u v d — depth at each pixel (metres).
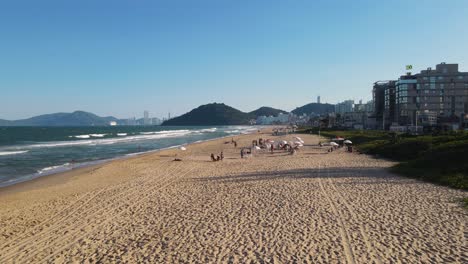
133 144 66.62
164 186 19.39
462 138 29.00
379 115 129.88
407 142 32.81
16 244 10.40
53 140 81.31
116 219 12.73
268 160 32.22
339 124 155.12
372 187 16.70
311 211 12.65
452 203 13.20
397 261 8.11
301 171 23.03
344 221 11.31
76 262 8.83
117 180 22.67
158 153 44.00
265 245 9.42
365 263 8.05
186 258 8.76
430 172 19.59
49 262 8.91
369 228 10.55
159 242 10.02
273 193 16.00
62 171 28.86
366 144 45.31
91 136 102.94
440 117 97.44
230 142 65.62
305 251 8.89
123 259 8.88
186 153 43.62
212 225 11.42
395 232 10.11
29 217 13.65
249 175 22.28
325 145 49.34
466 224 10.62
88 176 25.00
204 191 17.34
